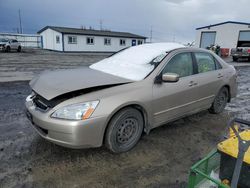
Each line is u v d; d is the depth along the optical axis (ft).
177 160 9.82
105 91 9.36
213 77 14.32
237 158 5.93
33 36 128.06
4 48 81.87
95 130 8.79
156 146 10.89
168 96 11.26
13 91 21.36
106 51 118.01
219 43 101.71
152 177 8.61
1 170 8.62
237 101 20.07
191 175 6.48
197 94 13.17
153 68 11.19
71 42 106.52
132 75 10.95
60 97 9.08
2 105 16.67
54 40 111.45
